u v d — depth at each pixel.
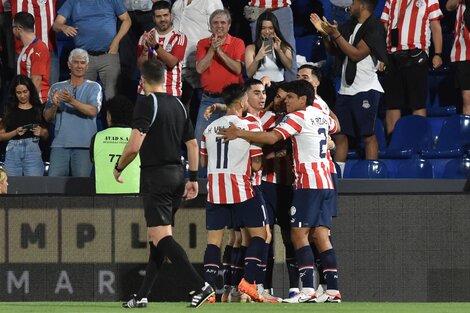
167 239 27.81
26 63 42.81
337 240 34.69
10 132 39.59
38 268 34.56
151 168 27.72
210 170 32.38
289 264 33.94
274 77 40.88
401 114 45.78
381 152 43.38
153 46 41.34
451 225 34.56
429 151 42.94
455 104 46.97
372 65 41.47
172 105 27.95
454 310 28.98
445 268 34.56
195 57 43.75
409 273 34.62
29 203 34.59
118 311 27.88
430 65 48.00
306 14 50.66
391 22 44.59
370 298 34.66
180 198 28.27
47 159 42.66
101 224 34.50
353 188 36.59
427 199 34.59
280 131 31.75
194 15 44.09
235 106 32.41
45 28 45.09
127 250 34.50
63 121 39.72
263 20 40.72
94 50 43.94
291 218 32.28
